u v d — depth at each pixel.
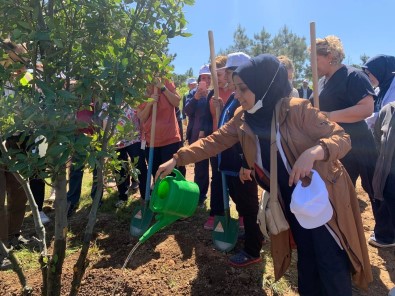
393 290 2.63
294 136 1.91
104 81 1.57
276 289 2.65
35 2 1.54
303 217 1.81
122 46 1.75
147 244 3.35
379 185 2.85
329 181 1.90
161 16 1.69
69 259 3.07
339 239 1.92
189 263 2.98
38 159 1.51
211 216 3.64
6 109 1.40
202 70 4.31
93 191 3.87
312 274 2.11
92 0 1.51
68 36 1.57
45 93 1.41
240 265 2.87
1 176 2.82
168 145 4.13
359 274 2.04
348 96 2.82
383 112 2.99
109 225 3.86
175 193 2.05
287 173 2.00
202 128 4.06
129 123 1.90
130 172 2.07
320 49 2.85
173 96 3.99
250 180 2.74
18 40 1.47
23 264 3.03
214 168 3.52
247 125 2.07
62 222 1.85
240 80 1.96
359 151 2.99
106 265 3.01
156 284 2.70
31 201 1.93
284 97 1.99
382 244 3.35
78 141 1.48
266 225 2.15
